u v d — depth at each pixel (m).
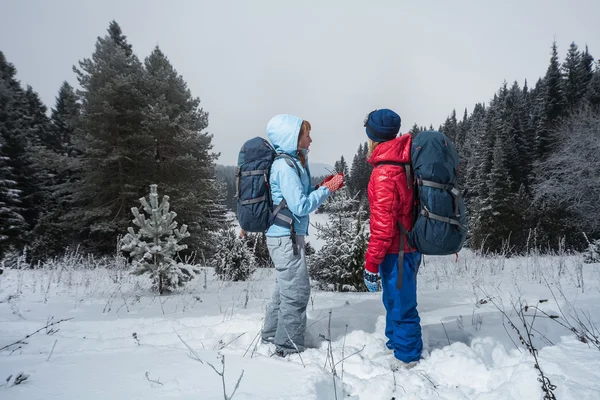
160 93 18.06
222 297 5.41
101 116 16.27
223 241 9.06
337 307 4.12
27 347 2.72
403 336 2.37
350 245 6.06
